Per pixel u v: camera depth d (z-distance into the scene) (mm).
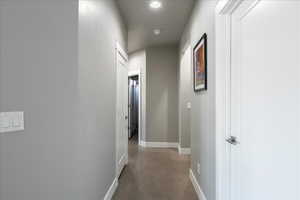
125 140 3389
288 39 920
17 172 1106
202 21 2113
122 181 2729
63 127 1277
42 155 1199
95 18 1684
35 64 1173
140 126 5074
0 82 1056
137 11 2852
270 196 1063
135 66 5246
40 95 1191
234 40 1480
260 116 1162
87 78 1510
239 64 1419
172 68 4750
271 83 1055
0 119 1047
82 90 1407
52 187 1241
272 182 1047
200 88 2141
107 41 2092
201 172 2143
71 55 1302
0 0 1057
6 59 1073
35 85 1172
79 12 1333
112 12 2309
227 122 1536
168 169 3211
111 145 2324
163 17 3051
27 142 1142
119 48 2740
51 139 1232
